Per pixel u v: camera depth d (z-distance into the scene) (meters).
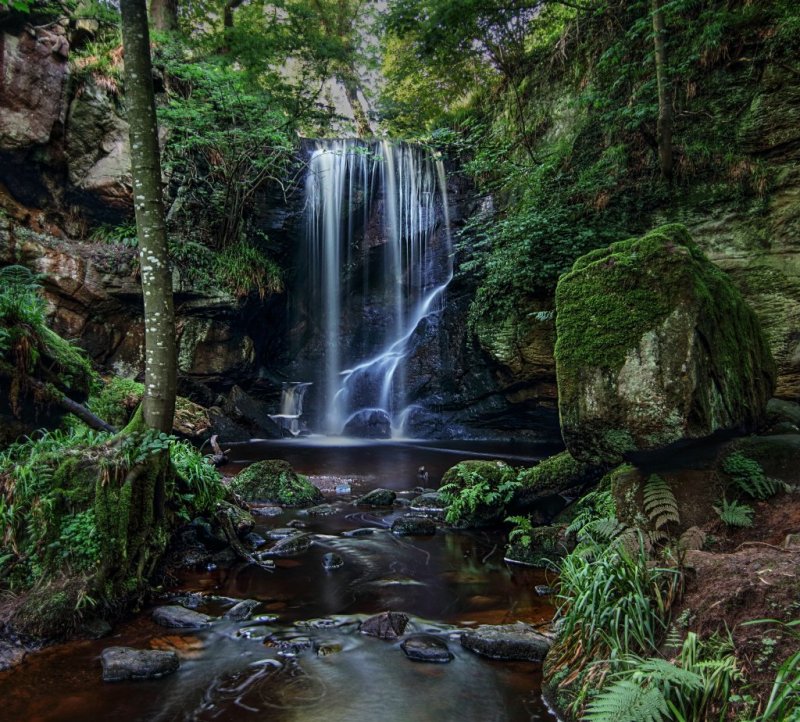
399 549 5.58
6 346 4.86
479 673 3.19
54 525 3.94
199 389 13.42
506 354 12.09
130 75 4.15
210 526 5.39
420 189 15.90
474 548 5.60
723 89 9.08
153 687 3.02
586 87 11.56
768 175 8.51
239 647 3.51
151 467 4.29
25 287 5.68
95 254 11.47
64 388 5.54
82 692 2.96
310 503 7.39
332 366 16.67
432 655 3.35
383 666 3.28
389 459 11.41
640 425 3.21
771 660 2.16
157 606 4.06
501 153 12.78
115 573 3.92
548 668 3.07
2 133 10.30
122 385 9.48
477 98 15.68
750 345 4.17
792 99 8.29
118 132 11.80
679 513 3.48
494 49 12.66
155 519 4.39
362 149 14.55
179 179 12.77
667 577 2.86
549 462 6.23
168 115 12.09
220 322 13.49
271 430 14.58
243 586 4.57
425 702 2.89
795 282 8.15
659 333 3.21
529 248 10.36
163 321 4.37
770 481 3.49
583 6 11.62
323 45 12.87
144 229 4.29
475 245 12.52
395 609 4.12
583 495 5.87
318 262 16.08
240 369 14.13
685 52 9.52
